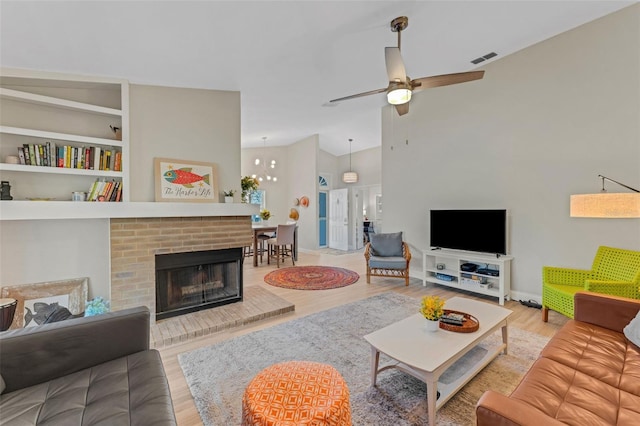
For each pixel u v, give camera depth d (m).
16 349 1.38
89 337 1.55
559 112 3.38
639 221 2.89
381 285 4.60
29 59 2.53
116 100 3.19
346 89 4.16
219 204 3.38
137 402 1.25
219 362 2.32
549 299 2.99
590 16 3.04
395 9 2.49
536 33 3.26
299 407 1.25
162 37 2.42
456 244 4.31
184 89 3.42
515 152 3.76
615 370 1.48
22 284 2.75
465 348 1.80
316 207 8.01
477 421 1.02
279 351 2.48
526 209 3.68
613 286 2.50
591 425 1.11
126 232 2.89
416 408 1.79
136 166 3.13
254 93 4.07
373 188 9.20
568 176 3.33
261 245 6.70
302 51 2.99
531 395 1.28
